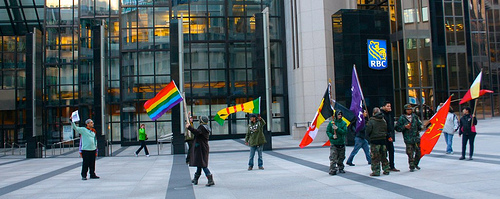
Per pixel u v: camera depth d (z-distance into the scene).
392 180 9.28
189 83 32.56
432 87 31.89
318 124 12.79
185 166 14.59
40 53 22.55
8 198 8.71
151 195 8.58
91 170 11.73
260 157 12.78
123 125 31.31
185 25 32.88
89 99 32.78
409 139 10.48
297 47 29.70
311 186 9.02
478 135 21.94
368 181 9.34
